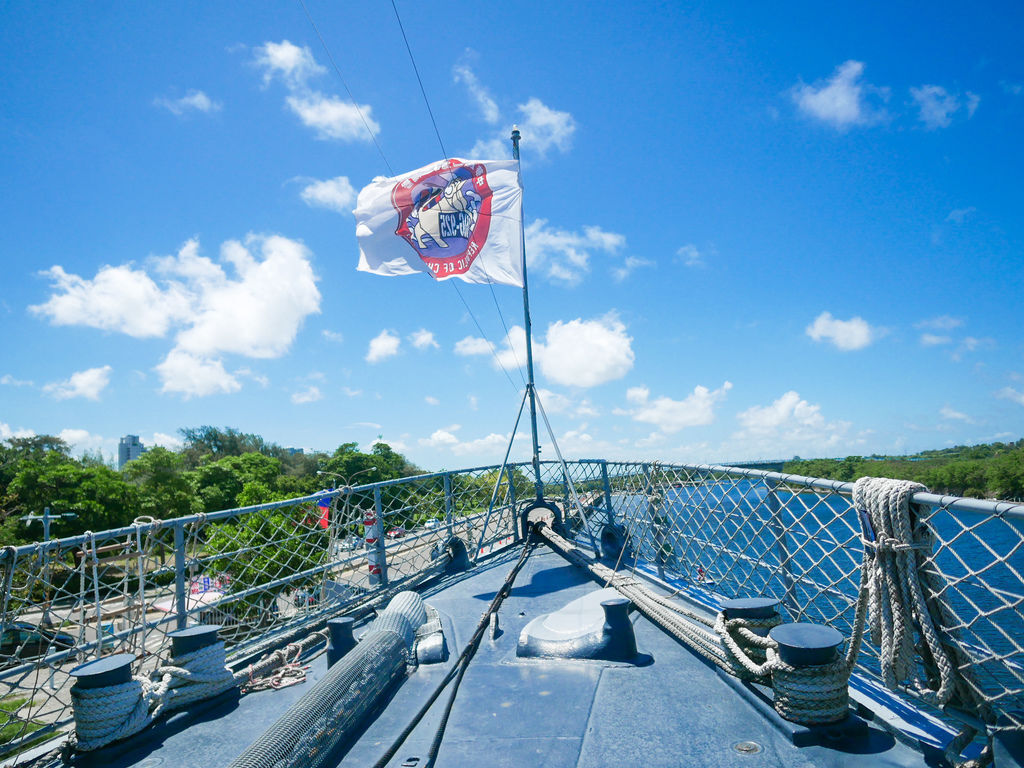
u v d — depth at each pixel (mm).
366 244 8758
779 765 2852
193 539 4809
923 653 2896
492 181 8539
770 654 3244
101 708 3438
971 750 2723
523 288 8680
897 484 2814
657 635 4762
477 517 8352
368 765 3076
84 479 45719
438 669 4289
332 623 4512
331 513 6312
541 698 3715
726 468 4586
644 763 2943
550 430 8617
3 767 3373
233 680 4145
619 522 7824
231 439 110188
